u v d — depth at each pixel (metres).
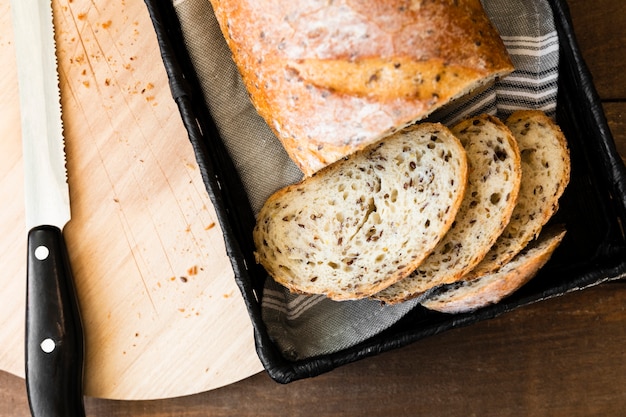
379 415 0.62
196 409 0.62
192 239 0.60
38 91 0.60
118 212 0.60
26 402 0.61
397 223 0.55
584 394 0.61
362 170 0.57
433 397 0.62
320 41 0.51
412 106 0.50
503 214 0.54
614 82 0.61
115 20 0.61
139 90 0.60
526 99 0.57
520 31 0.56
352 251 0.56
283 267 0.57
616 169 0.53
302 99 0.52
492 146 0.55
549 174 0.55
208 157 0.54
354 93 0.51
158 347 0.60
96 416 0.62
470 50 0.51
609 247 0.55
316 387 0.62
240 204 0.58
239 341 0.60
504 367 0.61
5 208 0.60
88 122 0.60
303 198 0.57
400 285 0.56
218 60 0.57
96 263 0.60
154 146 0.60
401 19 0.50
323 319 0.57
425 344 0.62
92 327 0.60
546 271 0.57
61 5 0.60
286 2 0.51
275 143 0.58
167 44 0.54
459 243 0.55
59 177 0.59
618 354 0.61
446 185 0.54
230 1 0.53
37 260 0.59
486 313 0.54
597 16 0.61
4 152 0.60
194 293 0.60
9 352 0.60
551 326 0.61
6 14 0.60
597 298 0.61
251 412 0.62
